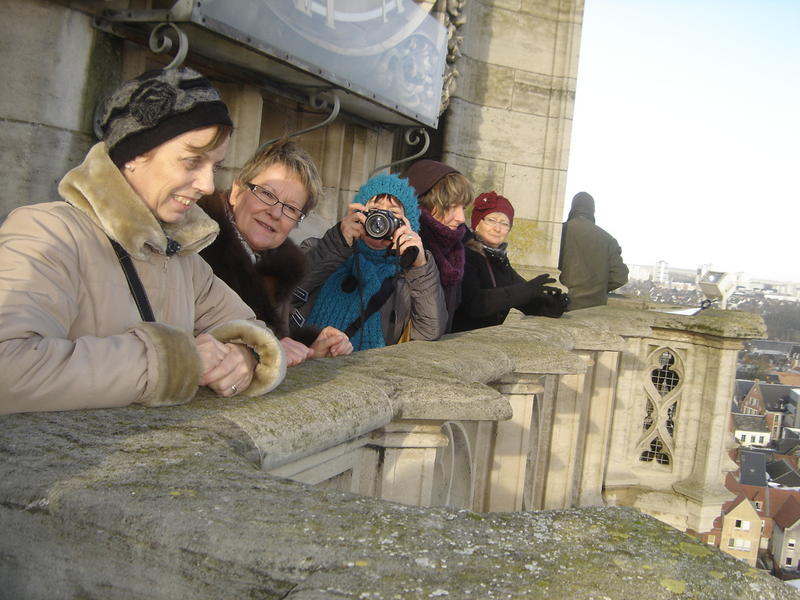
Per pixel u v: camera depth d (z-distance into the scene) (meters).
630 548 0.99
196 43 3.57
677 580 0.91
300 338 2.49
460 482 2.91
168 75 1.57
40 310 1.36
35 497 1.08
